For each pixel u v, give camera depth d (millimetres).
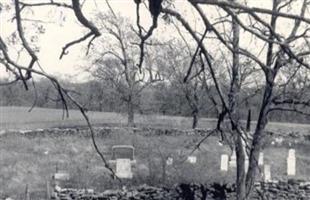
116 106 81812
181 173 36531
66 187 32938
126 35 72500
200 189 31766
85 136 66000
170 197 30797
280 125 91125
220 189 31828
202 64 5984
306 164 52375
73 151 54719
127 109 82812
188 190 31516
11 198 31422
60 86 6047
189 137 67625
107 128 68625
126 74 75625
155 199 30344
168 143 59844
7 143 53969
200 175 37281
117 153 48906
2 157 46844
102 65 77250
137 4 5375
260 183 32719
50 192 31281
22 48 5977
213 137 67812
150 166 37000
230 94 12156
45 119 89125
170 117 92562
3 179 37969
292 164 44750
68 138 63000
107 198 29438
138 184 34094
